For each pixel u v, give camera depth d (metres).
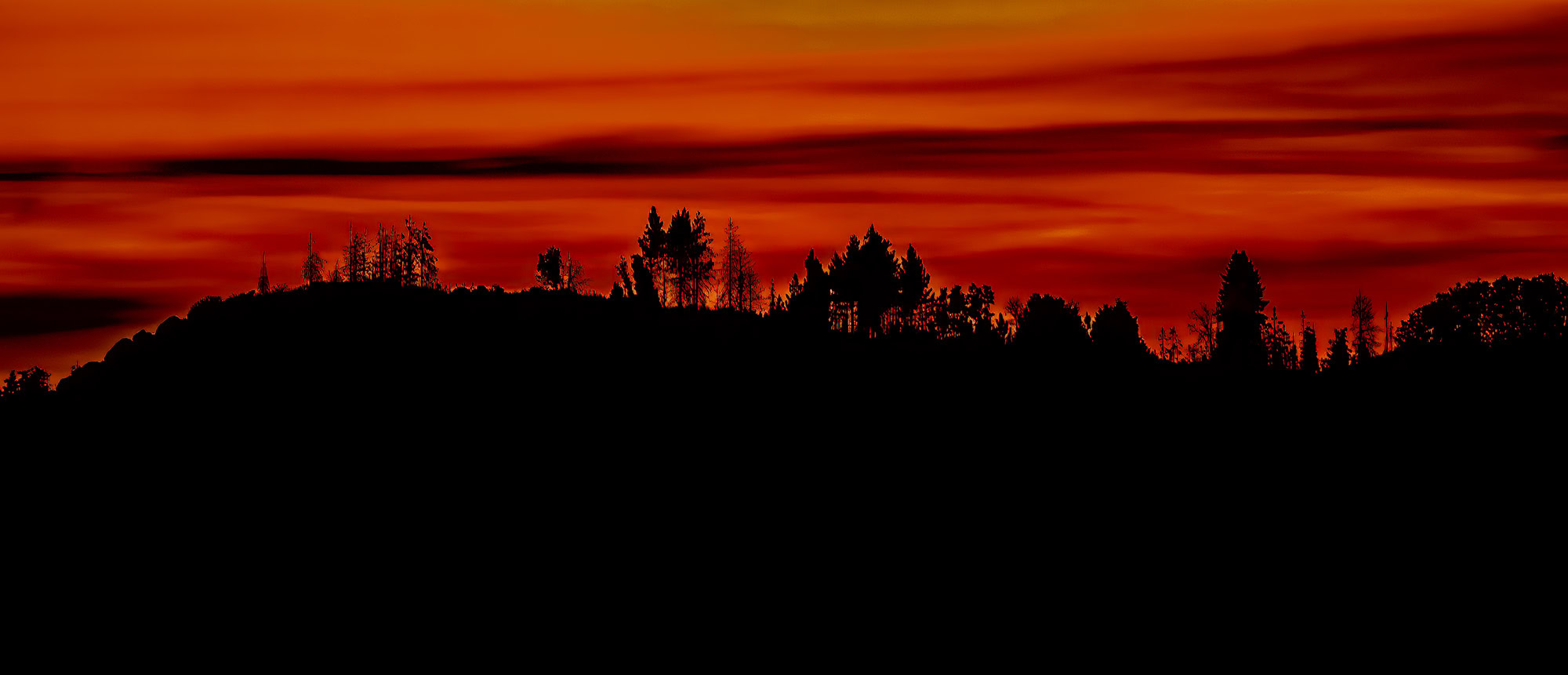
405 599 42.97
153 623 41.53
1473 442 57.78
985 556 46.66
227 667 38.88
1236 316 113.50
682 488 52.69
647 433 58.94
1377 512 49.69
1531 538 46.28
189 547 46.69
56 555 46.38
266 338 70.62
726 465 55.47
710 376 69.12
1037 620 41.69
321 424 57.91
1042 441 59.88
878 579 44.88
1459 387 67.75
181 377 64.62
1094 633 40.62
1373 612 41.25
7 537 47.88
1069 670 38.38
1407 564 44.69
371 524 48.34
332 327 72.94
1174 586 43.75
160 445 56.16
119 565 45.50
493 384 64.44
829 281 108.56
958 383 71.00
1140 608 42.25
